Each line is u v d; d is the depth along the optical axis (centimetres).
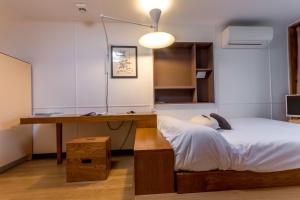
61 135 279
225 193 141
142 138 174
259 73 348
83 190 187
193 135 141
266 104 349
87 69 312
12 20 301
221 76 340
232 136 173
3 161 240
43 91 304
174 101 335
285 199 141
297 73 341
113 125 317
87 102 312
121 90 318
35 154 302
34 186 197
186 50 339
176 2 256
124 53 319
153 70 317
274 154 148
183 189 137
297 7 278
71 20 306
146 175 133
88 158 210
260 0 256
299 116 303
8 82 250
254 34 313
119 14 284
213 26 337
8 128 249
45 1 247
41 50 305
